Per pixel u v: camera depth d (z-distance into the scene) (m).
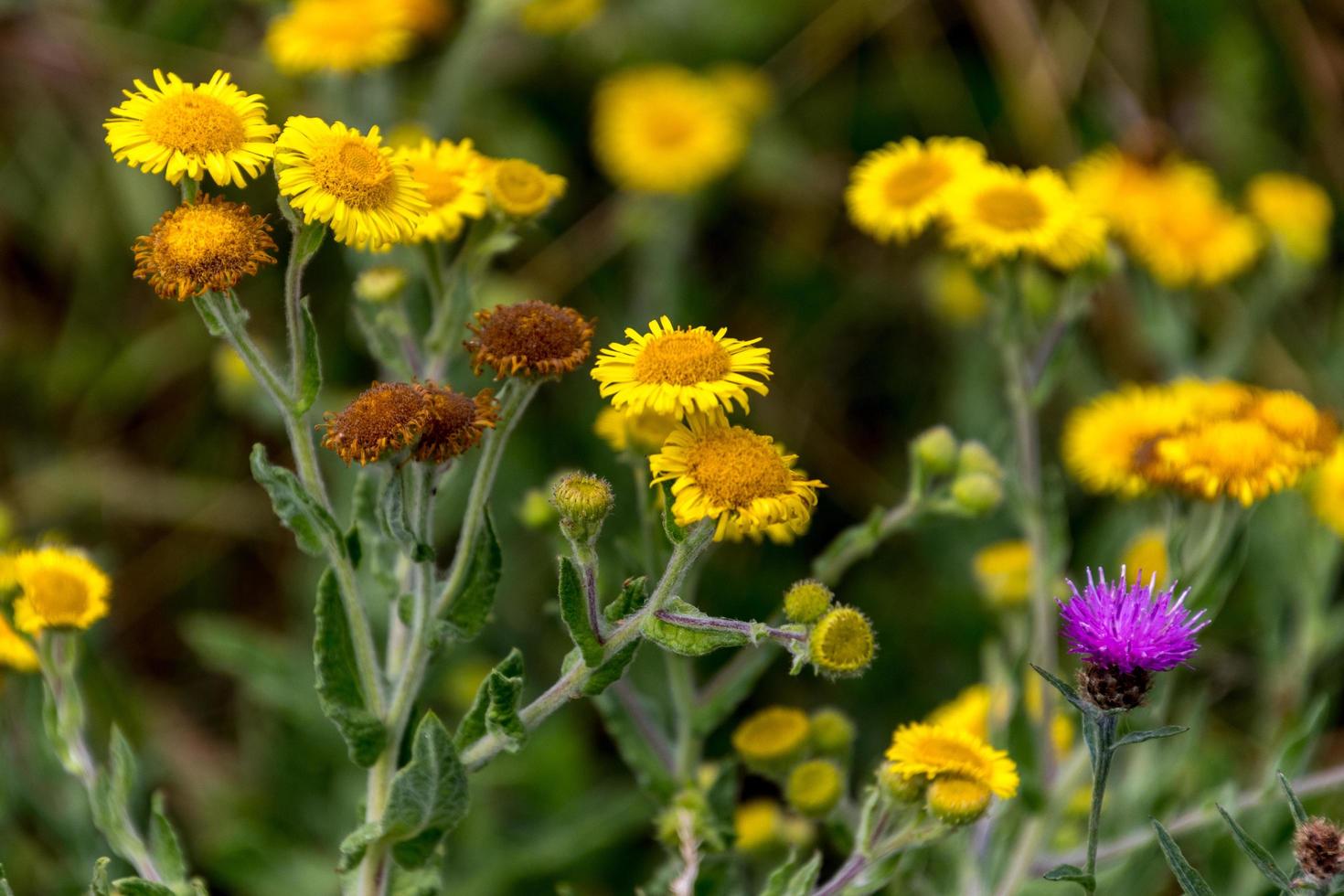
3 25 7.72
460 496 6.74
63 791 5.02
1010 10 8.42
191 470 7.67
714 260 8.62
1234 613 6.87
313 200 3.38
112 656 7.14
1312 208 7.33
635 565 4.50
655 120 8.23
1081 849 4.76
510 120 8.32
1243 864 4.94
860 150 8.72
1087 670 3.34
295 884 5.80
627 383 3.35
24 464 7.69
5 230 7.93
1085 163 7.53
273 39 6.54
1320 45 8.55
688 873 4.02
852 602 7.10
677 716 4.77
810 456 7.88
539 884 5.86
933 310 8.12
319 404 7.03
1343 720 6.53
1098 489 5.60
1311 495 5.75
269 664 6.13
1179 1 8.58
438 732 3.35
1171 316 7.14
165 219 3.43
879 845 3.86
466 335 4.48
